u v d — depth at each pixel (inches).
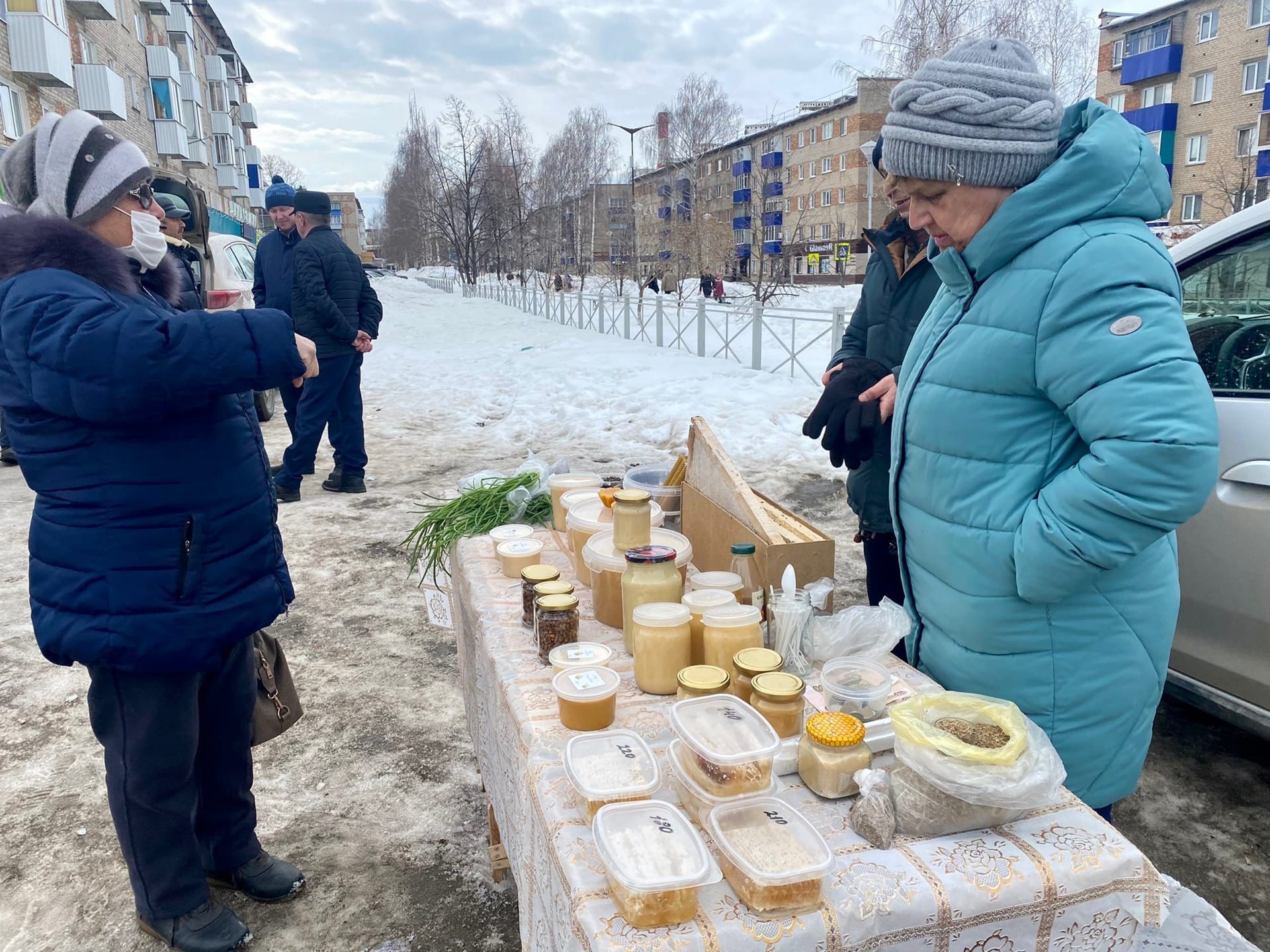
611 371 403.5
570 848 42.7
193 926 74.3
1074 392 48.3
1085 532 47.8
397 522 203.9
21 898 85.7
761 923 38.2
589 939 37.4
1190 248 105.1
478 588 80.4
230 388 60.2
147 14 1131.9
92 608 62.1
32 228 58.7
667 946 36.7
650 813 42.6
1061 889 41.6
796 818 42.4
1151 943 54.0
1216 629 93.1
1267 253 96.6
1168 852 88.2
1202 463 45.0
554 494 92.2
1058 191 49.5
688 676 53.3
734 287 1136.2
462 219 1396.4
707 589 63.8
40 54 644.1
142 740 67.2
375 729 116.8
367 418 347.6
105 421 59.1
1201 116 1327.5
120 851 92.7
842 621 62.4
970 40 53.2
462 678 100.5
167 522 62.7
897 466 62.1
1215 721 112.6
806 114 1729.8
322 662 136.3
